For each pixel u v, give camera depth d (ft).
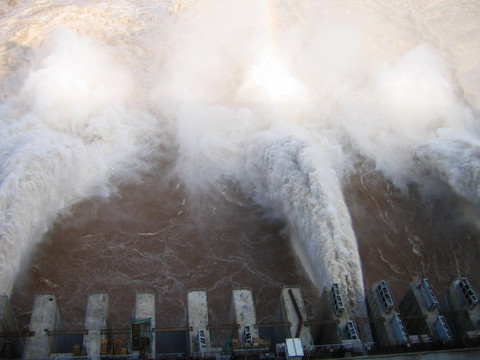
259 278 110.83
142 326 78.02
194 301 85.66
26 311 101.14
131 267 111.24
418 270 114.11
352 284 98.78
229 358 74.64
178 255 114.32
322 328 86.74
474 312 80.64
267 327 87.71
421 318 83.66
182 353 80.12
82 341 83.15
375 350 75.15
